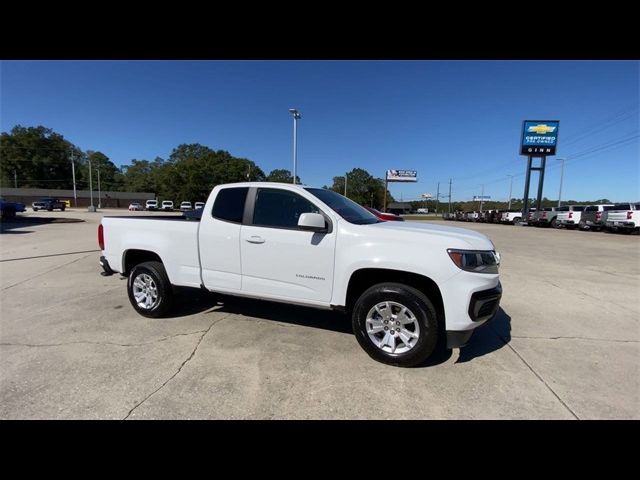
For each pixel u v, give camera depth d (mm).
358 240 3367
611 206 22406
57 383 2898
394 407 2646
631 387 2977
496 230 24531
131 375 3041
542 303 5512
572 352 3664
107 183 103875
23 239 13273
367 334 3361
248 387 2879
